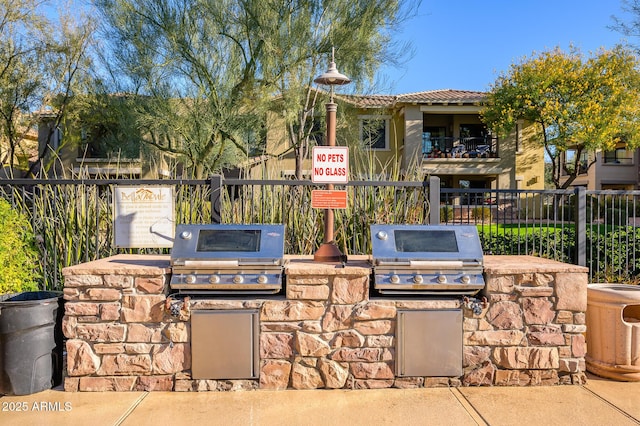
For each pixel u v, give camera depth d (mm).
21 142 18250
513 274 3967
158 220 5078
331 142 4543
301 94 11711
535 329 3977
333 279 3900
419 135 21359
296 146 12602
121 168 13742
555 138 20953
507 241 6875
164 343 3885
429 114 23953
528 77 20516
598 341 4203
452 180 23891
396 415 3469
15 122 15914
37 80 14969
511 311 3959
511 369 3969
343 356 3898
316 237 5922
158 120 11742
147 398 3754
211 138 12328
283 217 5602
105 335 3873
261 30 10930
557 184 23188
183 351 3875
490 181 23766
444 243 3951
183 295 3959
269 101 12094
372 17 11125
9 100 14883
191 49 11750
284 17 11016
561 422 3365
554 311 3990
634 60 19922
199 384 3869
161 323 3885
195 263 3799
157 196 5082
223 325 3846
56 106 15469
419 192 6039
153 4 11438
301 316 3885
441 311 3910
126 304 3871
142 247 5188
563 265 4141
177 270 3840
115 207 5078
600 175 30672
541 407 3598
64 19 14945
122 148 13547
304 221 5848
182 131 12000
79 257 5645
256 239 3922
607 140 20531
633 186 30672
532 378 3982
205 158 12547
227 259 3807
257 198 6012
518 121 22609
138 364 3869
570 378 4023
